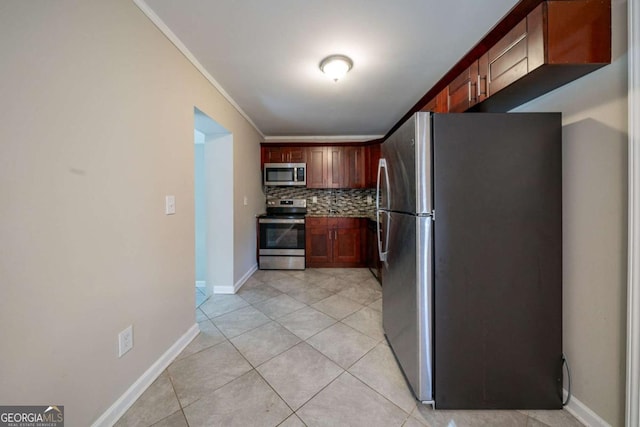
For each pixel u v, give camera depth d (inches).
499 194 49.4
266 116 127.2
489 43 62.1
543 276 49.8
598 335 44.7
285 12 55.5
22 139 32.8
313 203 173.9
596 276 44.9
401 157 57.3
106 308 45.3
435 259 49.6
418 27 60.4
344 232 155.1
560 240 49.6
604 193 43.6
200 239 133.6
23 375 33.3
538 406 49.9
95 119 43.1
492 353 50.1
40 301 34.9
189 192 73.2
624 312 41.3
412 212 51.6
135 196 52.5
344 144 161.0
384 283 76.0
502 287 49.9
